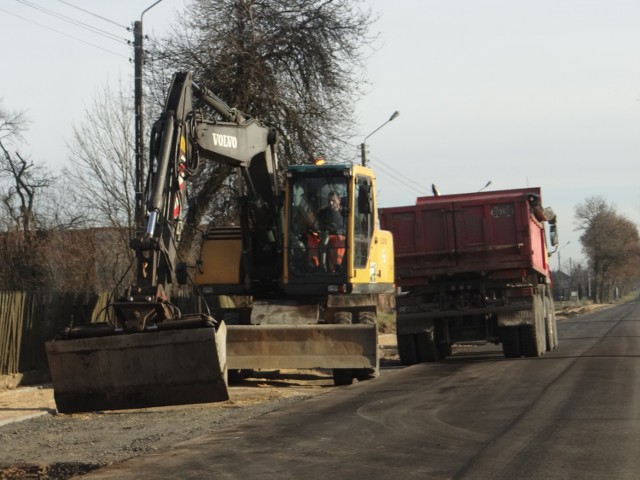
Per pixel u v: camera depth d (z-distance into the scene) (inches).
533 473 285.9
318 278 617.0
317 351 584.7
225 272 650.8
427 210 753.0
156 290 446.3
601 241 4667.8
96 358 444.5
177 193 486.0
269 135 623.2
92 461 340.2
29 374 666.2
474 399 472.4
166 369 437.4
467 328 778.8
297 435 379.9
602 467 291.1
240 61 1072.8
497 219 739.4
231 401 524.1
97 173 1023.0
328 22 1087.6
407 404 465.1
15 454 366.3
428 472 293.4
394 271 741.3
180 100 495.5
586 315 2145.7
